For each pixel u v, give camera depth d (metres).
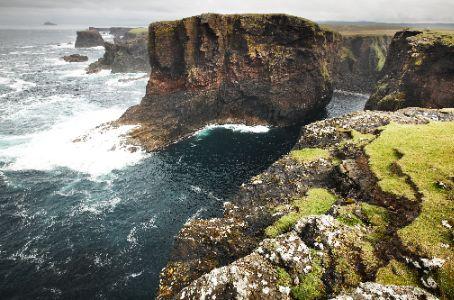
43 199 36.00
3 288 25.00
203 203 35.53
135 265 27.47
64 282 25.73
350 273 14.25
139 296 24.64
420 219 15.86
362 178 21.48
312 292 13.73
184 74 55.75
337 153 26.59
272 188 24.73
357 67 101.12
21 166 42.72
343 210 18.67
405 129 26.30
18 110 66.19
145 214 33.84
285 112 61.19
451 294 12.36
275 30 58.25
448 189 17.62
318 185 23.95
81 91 83.94
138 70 111.94
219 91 59.62
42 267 27.05
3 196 36.28
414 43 56.81
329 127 30.83
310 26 58.62
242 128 59.28
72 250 28.92
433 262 13.41
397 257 14.46
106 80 98.31
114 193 37.34
